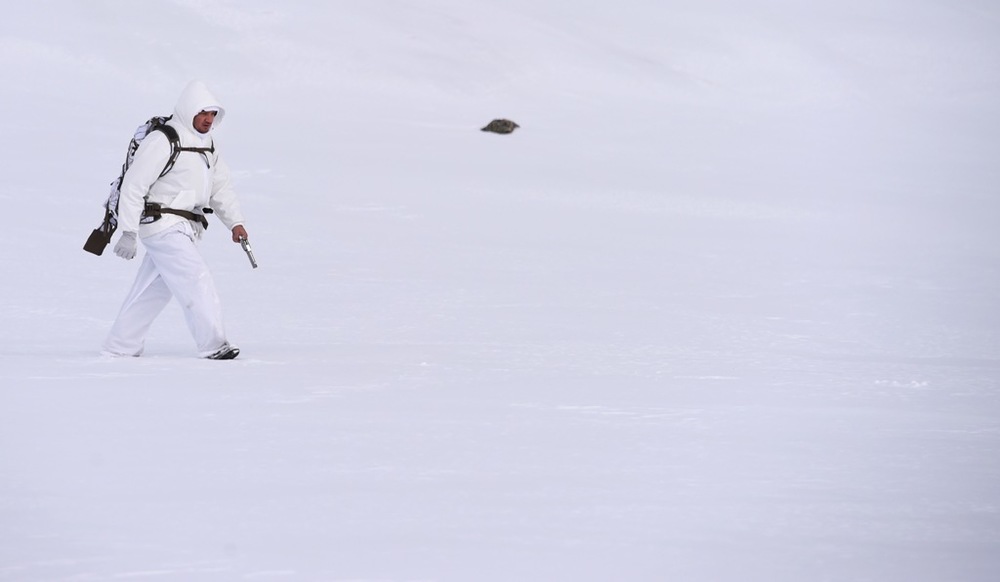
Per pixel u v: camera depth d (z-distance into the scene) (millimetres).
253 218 57375
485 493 15312
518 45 145375
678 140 104438
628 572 12406
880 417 21047
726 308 38156
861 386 24469
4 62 117688
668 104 133500
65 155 73250
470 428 19188
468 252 50500
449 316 34906
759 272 47531
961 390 24312
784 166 90438
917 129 124875
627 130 110500
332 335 31203
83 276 40406
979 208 73062
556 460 17141
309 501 14789
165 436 18156
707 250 53656
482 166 82188
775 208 69250
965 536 13875
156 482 15531
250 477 15859
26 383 22469
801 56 154250
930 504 15219
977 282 46531
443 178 75000
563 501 15023
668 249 53625
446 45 142250
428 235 55188
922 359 29422
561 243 54375
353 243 51688
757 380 24859
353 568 12328
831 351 30453
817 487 15938
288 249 49375
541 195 70750
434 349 28266
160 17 135500
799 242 57312
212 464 16500
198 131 26719
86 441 17750
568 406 21219
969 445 18781
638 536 13633
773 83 146125
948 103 145625
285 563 12430
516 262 48188
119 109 103375
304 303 36938
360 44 138250
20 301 35531
